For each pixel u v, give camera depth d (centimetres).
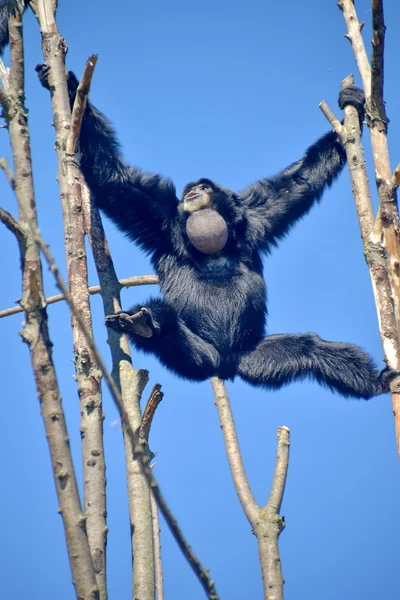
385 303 2173
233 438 2475
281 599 1997
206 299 3173
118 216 3183
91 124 2920
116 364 2367
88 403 1980
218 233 3123
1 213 1705
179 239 3241
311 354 3070
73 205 2153
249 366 3116
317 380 3080
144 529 1959
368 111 2320
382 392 2942
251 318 3186
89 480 1908
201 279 3219
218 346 3144
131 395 2248
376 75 2269
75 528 1589
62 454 1622
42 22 2492
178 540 1460
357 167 2527
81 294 2059
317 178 3412
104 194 3059
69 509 1600
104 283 2575
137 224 3212
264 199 3419
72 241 2119
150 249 3272
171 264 3244
